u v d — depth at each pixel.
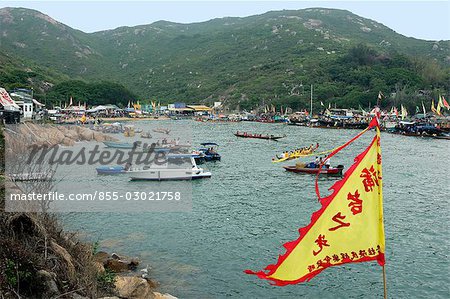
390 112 164.62
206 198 45.34
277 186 51.50
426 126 116.44
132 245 31.27
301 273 12.92
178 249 30.61
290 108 193.62
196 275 26.52
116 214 38.31
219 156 72.69
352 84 197.88
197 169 55.84
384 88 182.62
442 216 38.91
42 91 174.12
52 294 16.67
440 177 57.47
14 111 67.69
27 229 18.67
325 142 98.06
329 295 24.30
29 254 17.14
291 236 33.25
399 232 34.44
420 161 71.38
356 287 25.23
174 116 193.38
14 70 171.75
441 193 48.06
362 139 105.38
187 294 24.19
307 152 76.50
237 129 138.00
